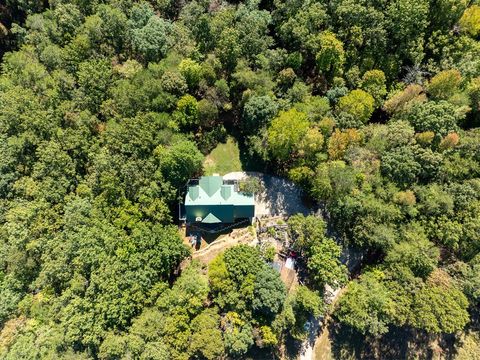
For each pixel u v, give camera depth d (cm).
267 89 6606
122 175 6131
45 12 7175
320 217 6931
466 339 6606
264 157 6788
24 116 6253
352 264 6781
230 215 6725
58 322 5547
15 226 5744
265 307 5697
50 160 6084
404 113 6475
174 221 6888
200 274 6406
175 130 6581
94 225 5888
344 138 6091
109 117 6575
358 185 6128
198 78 6731
